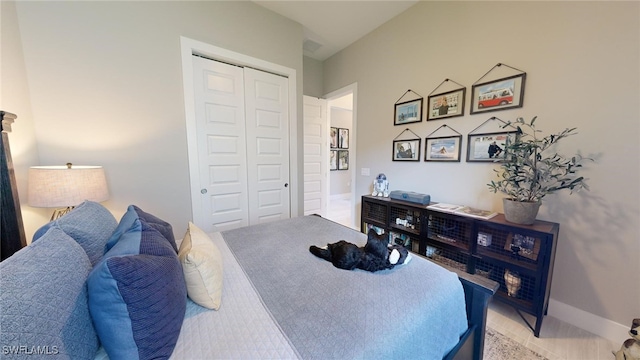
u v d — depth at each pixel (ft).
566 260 5.41
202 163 8.02
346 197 21.29
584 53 4.98
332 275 3.79
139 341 2.02
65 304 1.88
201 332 2.53
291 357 2.23
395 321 2.73
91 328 2.08
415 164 8.65
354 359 2.23
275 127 9.63
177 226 7.56
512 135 6.07
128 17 6.40
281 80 9.59
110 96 6.30
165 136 7.17
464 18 6.97
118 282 1.94
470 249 6.16
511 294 5.58
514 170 5.36
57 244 2.34
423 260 4.41
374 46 9.96
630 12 4.44
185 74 7.35
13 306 1.54
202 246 3.40
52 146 5.69
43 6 5.41
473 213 6.34
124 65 6.43
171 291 2.35
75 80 5.86
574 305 5.36
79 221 3.19
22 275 1.77
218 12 7.76
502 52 6.21
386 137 9.68
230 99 8.47
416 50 8.36
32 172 4.70
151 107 6.89
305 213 13.12
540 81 5.60
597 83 4.86
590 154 5.00
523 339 4.97
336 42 11.00
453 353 3.28
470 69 6.91
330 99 13.04
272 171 9.72
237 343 2.38
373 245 4.06
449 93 7.43
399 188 9.30
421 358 2.76
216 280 3.04
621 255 4.77
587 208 5.09
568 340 4.93
